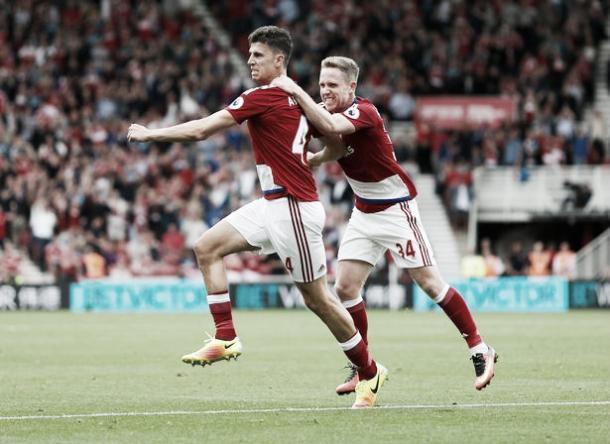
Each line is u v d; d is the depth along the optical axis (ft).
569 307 248.73
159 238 265.75
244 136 291.99
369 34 325.83
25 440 69.97
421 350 139.44
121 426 75.31
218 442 68.80
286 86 80.18
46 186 266.36
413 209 90.07
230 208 271.90
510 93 311.68
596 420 77.05
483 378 88.02
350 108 85.25
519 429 73.26
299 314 231.09
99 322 205.87
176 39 323.98
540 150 296.10
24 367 120.26
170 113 298.76
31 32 313.32
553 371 111.96
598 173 290.15
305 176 81.35
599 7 336.70
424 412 81.41
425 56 320.50
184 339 162.09
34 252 261.03
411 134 311.47
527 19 327.26
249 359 128.57
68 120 289.94
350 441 69.00
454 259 285.43
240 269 260.62
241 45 338.54
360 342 84.33
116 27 319.47
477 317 219.61
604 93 332.19
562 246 268.82
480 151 296.30
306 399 90.89
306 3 335.26
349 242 91.30
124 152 279.28
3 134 280.92
